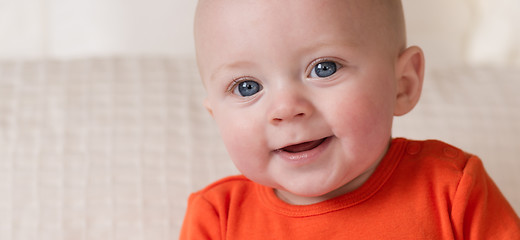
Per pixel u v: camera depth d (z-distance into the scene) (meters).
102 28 1.89
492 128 1.57
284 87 0.96
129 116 1.59
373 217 1.05
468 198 1.06
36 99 1.62
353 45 0.97
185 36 1.89
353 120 0.96
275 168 1.00
